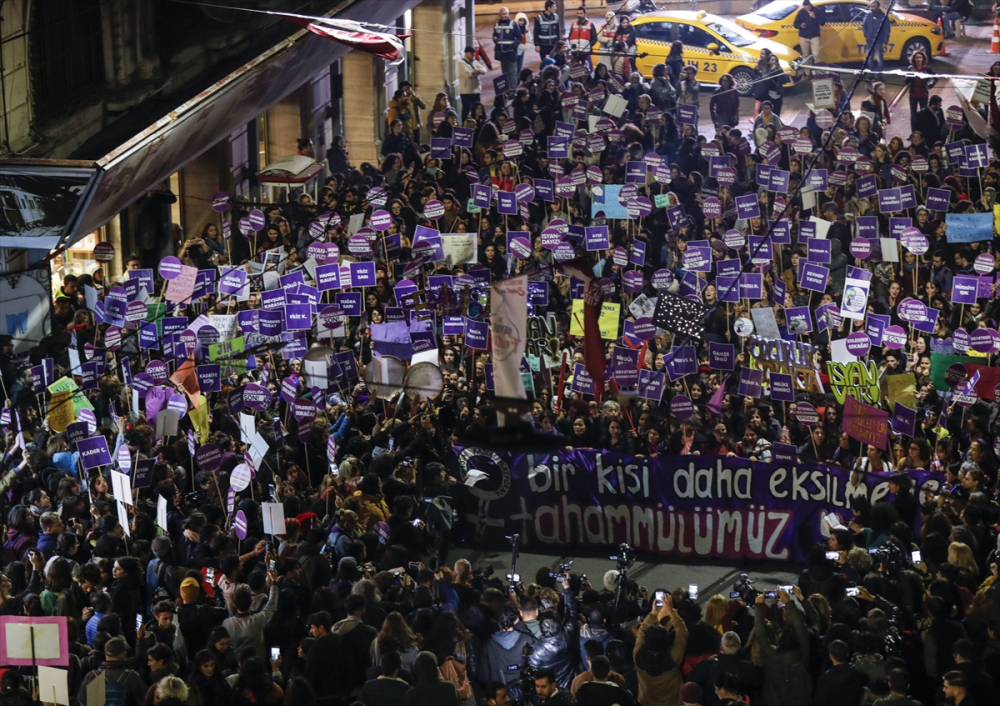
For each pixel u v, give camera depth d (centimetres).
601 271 2181
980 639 1167
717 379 1752
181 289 1825
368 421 1627
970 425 1595
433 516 1490
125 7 2039
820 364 1761
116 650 1059
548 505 1622
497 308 1320
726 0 4397
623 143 2656
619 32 3503
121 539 1314
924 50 3612
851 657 1102
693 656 1121
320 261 1981
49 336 1873
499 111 2888
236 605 1155
